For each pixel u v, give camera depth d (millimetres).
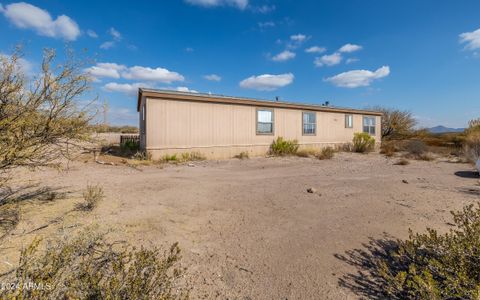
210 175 7047
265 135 12875
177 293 1949
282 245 2828
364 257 2568
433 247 2252
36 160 3363
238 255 2602
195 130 10648
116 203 4012
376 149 16938
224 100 11297
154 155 9703
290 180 6434
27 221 3031
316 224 3438
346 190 5332
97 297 1419
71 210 3490
